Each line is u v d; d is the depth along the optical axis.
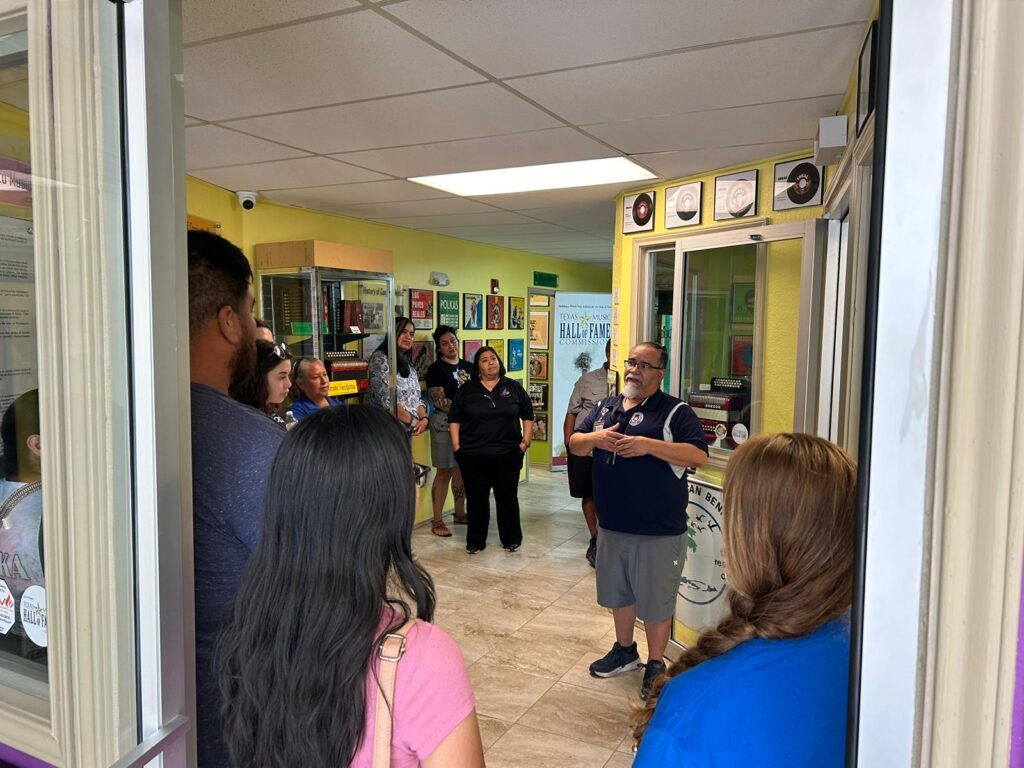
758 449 0.90
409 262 5.74
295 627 0.77
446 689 0.79
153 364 0.84
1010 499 0.47
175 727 0.89
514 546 4.92
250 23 1.80
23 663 0.94
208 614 1.10
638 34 1.86
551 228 5.64
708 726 0.76
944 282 0.50
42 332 0.87
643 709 0.97
